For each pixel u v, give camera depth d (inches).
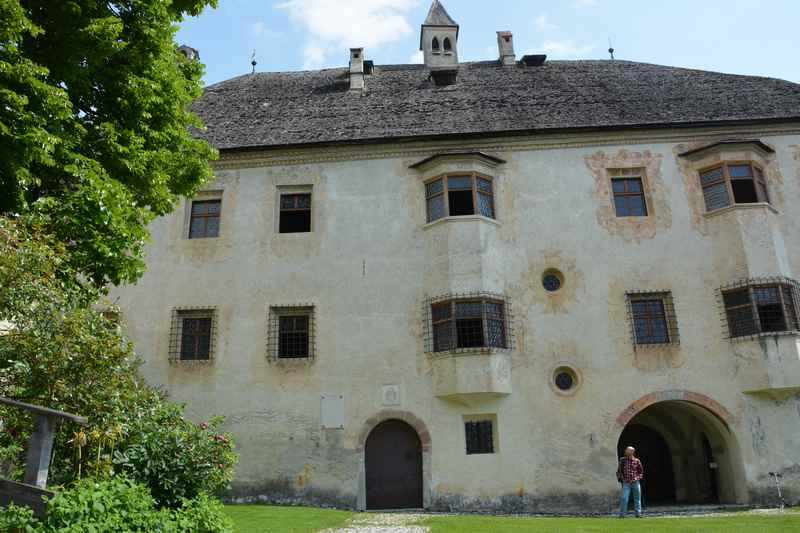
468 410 674.2
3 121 372.2
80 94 452.1
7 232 326.0
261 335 714.2
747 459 663.1
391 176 767.7
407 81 935.0
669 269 725.3
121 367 360.8
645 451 818.8
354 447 671.8
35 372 323.3
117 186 427.2
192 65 546.3
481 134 762.2
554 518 546.0
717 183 747.4
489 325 689.0
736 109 795.4
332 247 743.1
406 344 701.9
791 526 447.8
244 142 784.3
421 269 728.3
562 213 746.2
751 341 683.4
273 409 688.4
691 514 607.2
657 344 700.7
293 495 658.8
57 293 339.0
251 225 757.3
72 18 429.7
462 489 650.2
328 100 884.6
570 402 679.1
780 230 735.7
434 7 1056.8
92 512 277.0
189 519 336.2
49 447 287.1
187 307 727.7
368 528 453.1
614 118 782.5
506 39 1018.1
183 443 385.4
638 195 766.5
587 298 715.4
